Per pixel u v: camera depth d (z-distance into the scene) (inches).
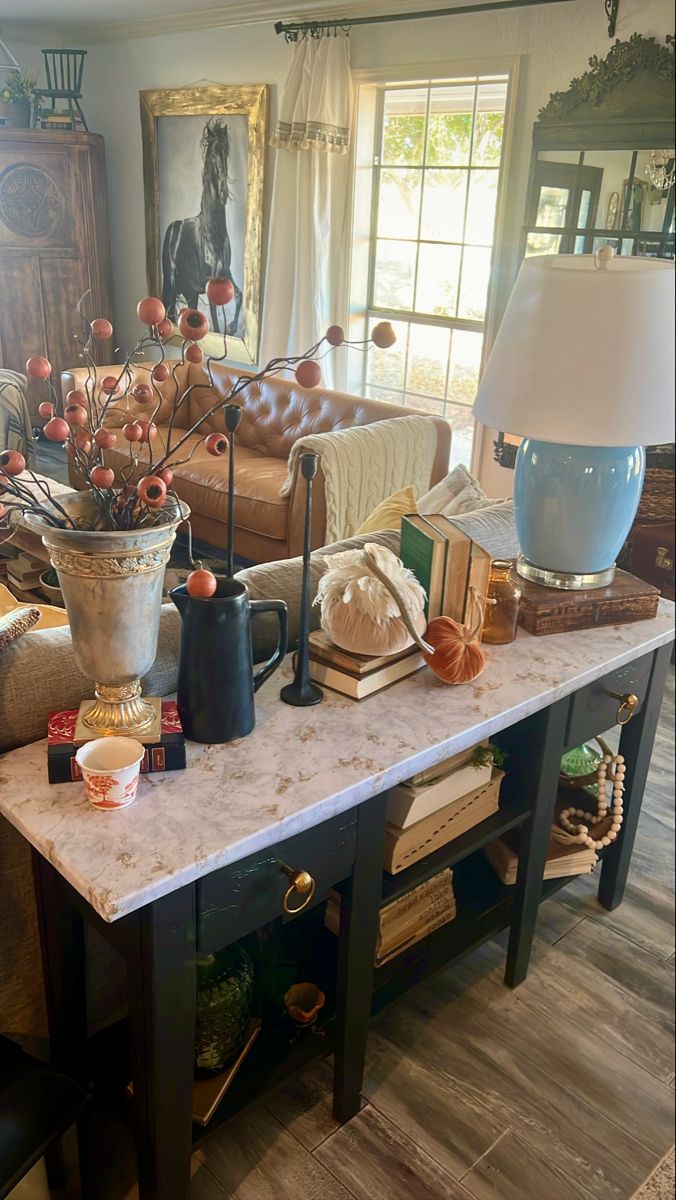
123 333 229.6
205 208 195.0
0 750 45.0
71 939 47.6
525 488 63.2
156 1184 44.3
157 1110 42.3
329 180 163.9
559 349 52.5
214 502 134.9
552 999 65.7
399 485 128.8
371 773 44.6
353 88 156.0
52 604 91.5
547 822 62.7
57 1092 39.9
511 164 132.7
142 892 35.9
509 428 54.6
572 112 120.1
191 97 187.9
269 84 172.2
